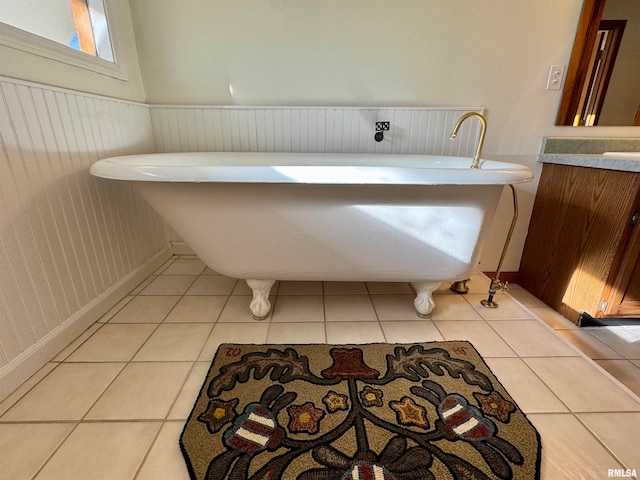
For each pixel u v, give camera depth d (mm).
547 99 1664
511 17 1545
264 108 1675
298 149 1755
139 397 921
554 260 1653
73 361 1063
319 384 970
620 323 1489
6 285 918
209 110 1687
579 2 1511
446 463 736
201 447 769
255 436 798
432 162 1578
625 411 893
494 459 748
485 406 896
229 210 1100
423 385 970
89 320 1252
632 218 1267
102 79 1361
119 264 1461
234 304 1438
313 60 1628
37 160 1016
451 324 1303
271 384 968
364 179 965
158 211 1160
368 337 1211
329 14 1559
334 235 1141
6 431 811
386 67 1635
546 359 1101
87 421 842
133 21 1567
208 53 1620
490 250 1927
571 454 769
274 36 1594
